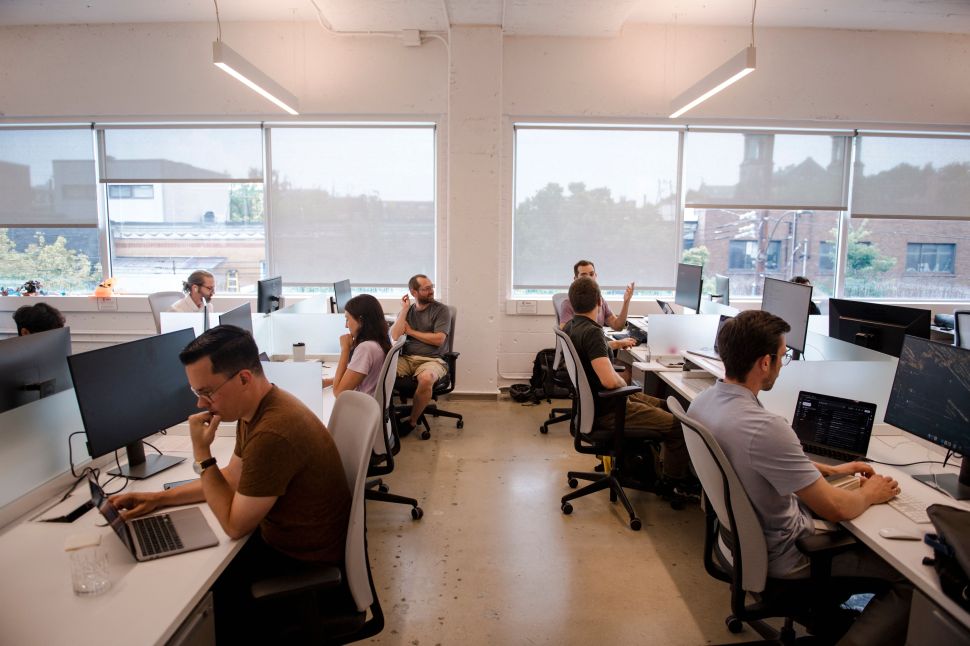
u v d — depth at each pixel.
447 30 4.64
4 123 4.91
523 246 5.07
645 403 2.99
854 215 5.08
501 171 4.85
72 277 5.12
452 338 4.23
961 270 5.20
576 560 2.47
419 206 5.05
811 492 1.50
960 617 1.19
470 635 1.99
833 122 4.93
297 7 4.42
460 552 2.53
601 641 1.97
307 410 1.54
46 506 1.65
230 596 1.62
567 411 4.22
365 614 1.51
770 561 1.59
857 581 1.58
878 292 5.22
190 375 1.41
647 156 5.00
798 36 4.80
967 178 5.10
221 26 4.74
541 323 5.02
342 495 1.53
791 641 1.79
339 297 4.40
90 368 1.64
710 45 4.79
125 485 1.78
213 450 2.04
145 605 1.19
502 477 3.30
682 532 2.71
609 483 2.93
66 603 1.20
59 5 4.35
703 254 5.11
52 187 5.00
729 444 1.59
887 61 4.85
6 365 1.76
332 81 4.79
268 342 3.53
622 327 4.52
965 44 4.87
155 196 5.05
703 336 3.53
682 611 2.13
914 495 1.67
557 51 4.77
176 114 4.84
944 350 1.72
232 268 5.14
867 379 2.37
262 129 4.95
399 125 4.95
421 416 3.97
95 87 4.82
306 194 5.04
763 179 5.04
